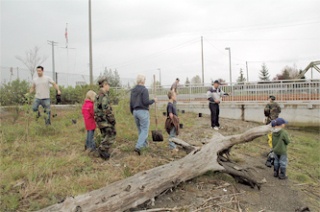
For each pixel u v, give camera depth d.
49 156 5.11
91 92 5.74
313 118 13.77
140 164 5.01
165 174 3.95
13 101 11.62
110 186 3.37
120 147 6.05
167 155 5.80
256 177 5.20
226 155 5.39
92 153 5.52
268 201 4.22
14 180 3.96
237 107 16.02
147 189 3.54
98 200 3.04
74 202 2.92
